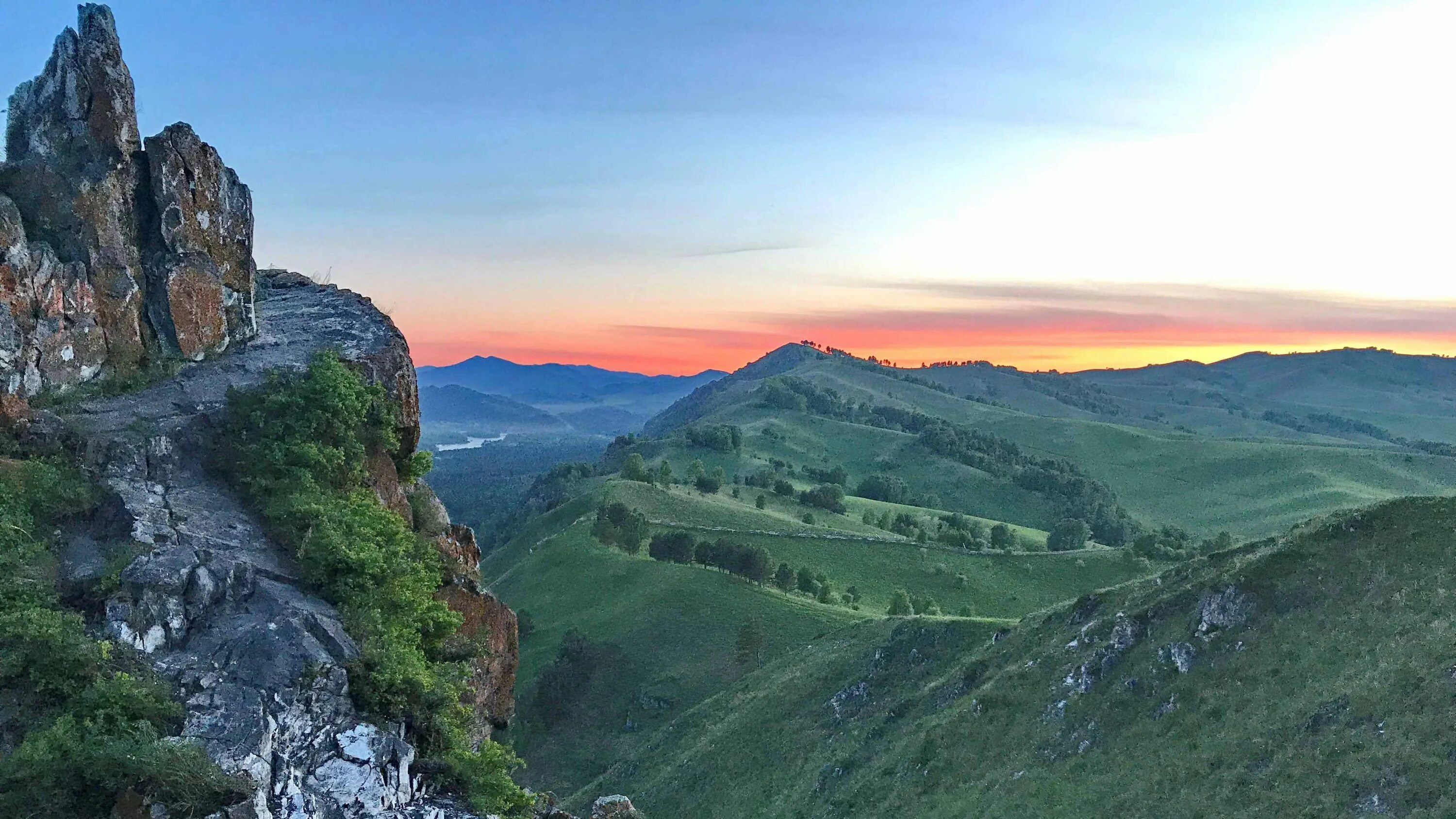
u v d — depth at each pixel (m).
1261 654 47.31
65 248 20.67
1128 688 51.91
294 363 22.70
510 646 25.12
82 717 12.17
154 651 14.01
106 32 22.52
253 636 14.48
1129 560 143.25
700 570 131.12
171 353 22.11
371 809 13.45
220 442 19.59
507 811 15.80
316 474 19.66
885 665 79.19
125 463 18.00
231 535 17.17
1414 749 35.66
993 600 137.75
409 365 25.34
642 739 96.12
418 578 19.05
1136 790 44.38
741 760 77.44
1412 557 46.72
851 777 64.69
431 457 25.81
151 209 22.97
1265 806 37.97
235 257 24.92
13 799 10.96
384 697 15.14
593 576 138.12
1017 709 58.00
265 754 12.79
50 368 19.23
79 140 21.88
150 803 11.27
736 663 106.00
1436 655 39.53
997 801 50.56
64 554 15.37
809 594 132.00
